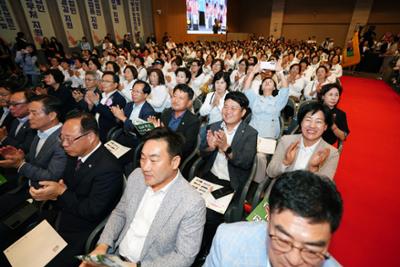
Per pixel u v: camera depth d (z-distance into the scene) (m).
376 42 11.22
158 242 1.23
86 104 3.39
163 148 1.21
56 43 8.34
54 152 1.85
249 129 2.07
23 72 6.77
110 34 11.01
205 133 2.37
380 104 5.91
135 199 1.39
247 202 2.13
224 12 17.62
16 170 2.22
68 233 1.50
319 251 0.63
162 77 3.85
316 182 0.68
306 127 1.73
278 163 1.89
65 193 1.54
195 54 9.56
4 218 1.59
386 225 2.19
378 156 3.45
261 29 18.09
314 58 7.16
